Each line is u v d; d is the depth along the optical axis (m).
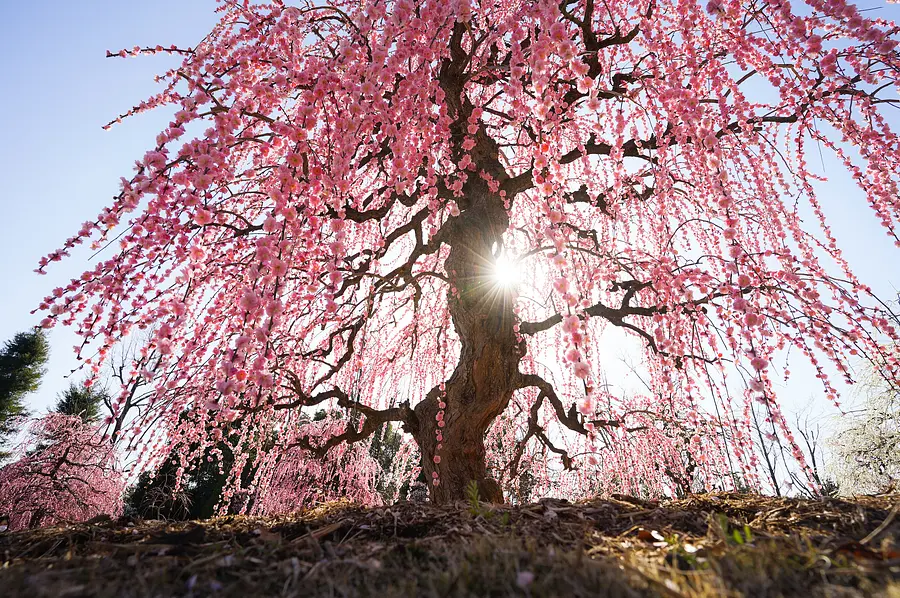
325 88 2.24
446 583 1.18
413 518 2.02
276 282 1.96
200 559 1.49
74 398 10.45
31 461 6.74
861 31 2.46
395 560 1.46
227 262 3.06
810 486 2.17
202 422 3.59
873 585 1.06
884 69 2.60
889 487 2.22
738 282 2.09
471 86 4.34
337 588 1.23
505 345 3.81
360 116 2.31
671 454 4.27
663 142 2.85
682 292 2.89
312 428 6.17
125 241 2.25
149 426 3.06
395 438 8.86
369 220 3.79
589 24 3.39
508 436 5.23
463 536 1.71
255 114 2.45
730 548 1.37
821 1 2.48
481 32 3.67
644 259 3.62
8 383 17.75
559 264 1.92
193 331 3.09
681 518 1.94
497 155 4.20
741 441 2.51
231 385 1.85
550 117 2.59
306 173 2.34
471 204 4.13
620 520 1.97
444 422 3.73
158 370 2.22
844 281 2.77
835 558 1.25
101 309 2.33
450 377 3.93
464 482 3.52
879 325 2.64
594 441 3.77
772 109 3.50
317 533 1.81
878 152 2.66
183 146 2.10
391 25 2.52
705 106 2.85
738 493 2.53
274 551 1.56
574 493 5.15
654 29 3.02
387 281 3.82
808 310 2.70
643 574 1.17
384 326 5.07
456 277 3.92
